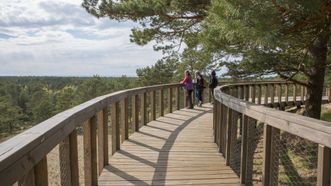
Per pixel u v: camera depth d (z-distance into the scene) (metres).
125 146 6.77
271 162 3.56
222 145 6.26
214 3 5.06
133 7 11.54
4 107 54.12
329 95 18.31
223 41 7.04
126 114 7.33
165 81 36.84
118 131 6.43
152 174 5.02
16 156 1.91
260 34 4.65
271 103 15.21
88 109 3.88
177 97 13.51
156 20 12.30
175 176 4.94
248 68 8.27
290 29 5.36
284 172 7.33
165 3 11.11
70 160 3.30
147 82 37.56
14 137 2.24
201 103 14.69
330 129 2.34
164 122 10.10
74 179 3.33
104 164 5.32
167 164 5.54
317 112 9.02
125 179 4.78
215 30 6.18
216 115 7.13
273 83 15.37
